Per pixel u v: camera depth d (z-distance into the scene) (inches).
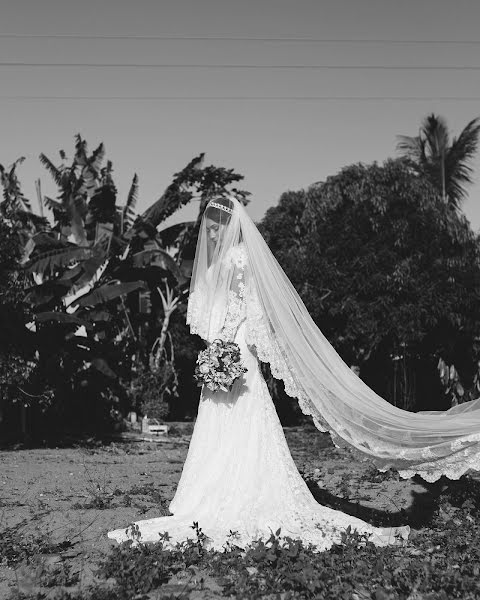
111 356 900.6
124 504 335.6
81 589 201.8
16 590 198.5
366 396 262.7
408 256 975.6
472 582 200.8
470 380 1041.5
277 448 261.3
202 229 276.7
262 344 262.5
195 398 1199.6
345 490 364.8
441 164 1278.3
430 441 251.3
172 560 222.8
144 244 997.8
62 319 785.6
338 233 990.4
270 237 1081.4
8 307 692.1
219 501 252.8
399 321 946.1
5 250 703.1
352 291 973.8
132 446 753.0
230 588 199.5
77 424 970.7
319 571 208.1
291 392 264.7
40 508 325.7
